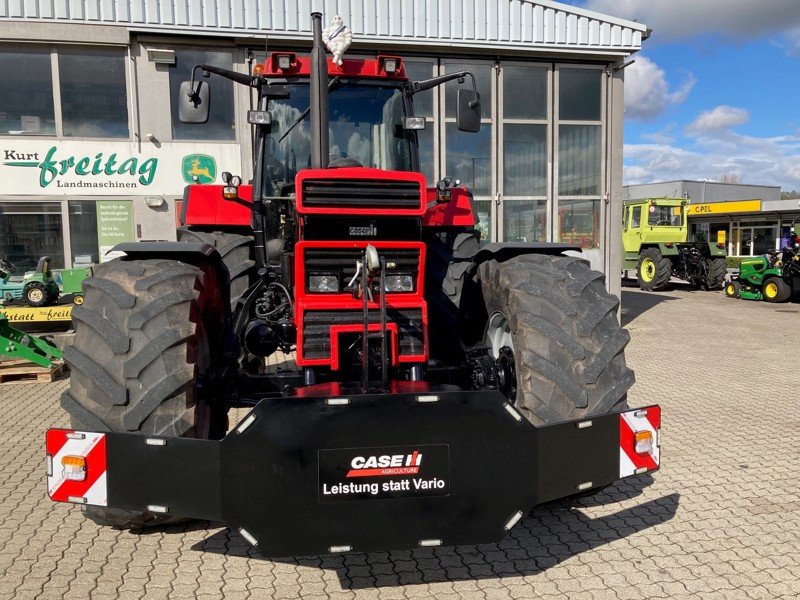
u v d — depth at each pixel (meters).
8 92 9.30
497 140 11.01
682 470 4.36
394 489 2.35
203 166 9.88
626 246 21.41
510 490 2.44
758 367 8.10
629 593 2.80
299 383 3.52
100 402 2.56
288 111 4.01
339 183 3.10
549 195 11.30
